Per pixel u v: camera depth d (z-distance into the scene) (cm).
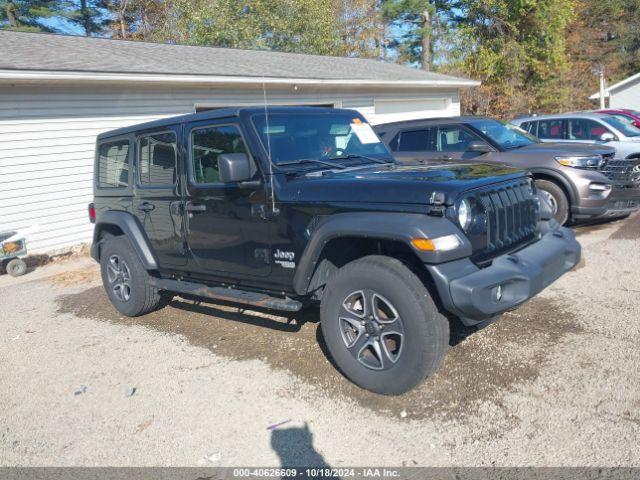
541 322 474
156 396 409
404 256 385
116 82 972
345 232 364
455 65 2670
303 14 2306
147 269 542
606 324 458
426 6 3066
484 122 860
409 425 342
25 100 910
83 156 987
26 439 368
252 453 329
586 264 632
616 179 788
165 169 506
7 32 1260
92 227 1013
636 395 349
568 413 338
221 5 2164
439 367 378
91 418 387
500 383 379
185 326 547
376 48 3291
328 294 388
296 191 402
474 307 332
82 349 514
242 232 441
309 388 399
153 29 2744
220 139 452
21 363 495
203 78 1076
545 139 1140
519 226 408
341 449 325
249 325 530
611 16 3681
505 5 2502
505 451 308
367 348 388
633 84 2764
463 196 352
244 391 404
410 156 872
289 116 462
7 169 901
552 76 2702
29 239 936
